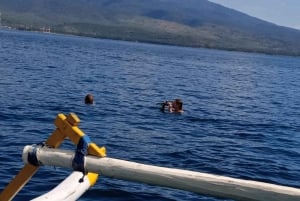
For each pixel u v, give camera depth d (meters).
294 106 41.09
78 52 105.75
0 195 5.57
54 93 33.44
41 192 11.65
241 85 60.28
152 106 31.22
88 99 29.27
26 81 39.09
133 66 76.06
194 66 95.88
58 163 5.29
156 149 17.92
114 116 25.66
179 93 42.59
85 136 5.26
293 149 20.69
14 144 16.66
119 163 5.01
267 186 4.43
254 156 18.31
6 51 80.94
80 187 5.63
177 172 4.77
